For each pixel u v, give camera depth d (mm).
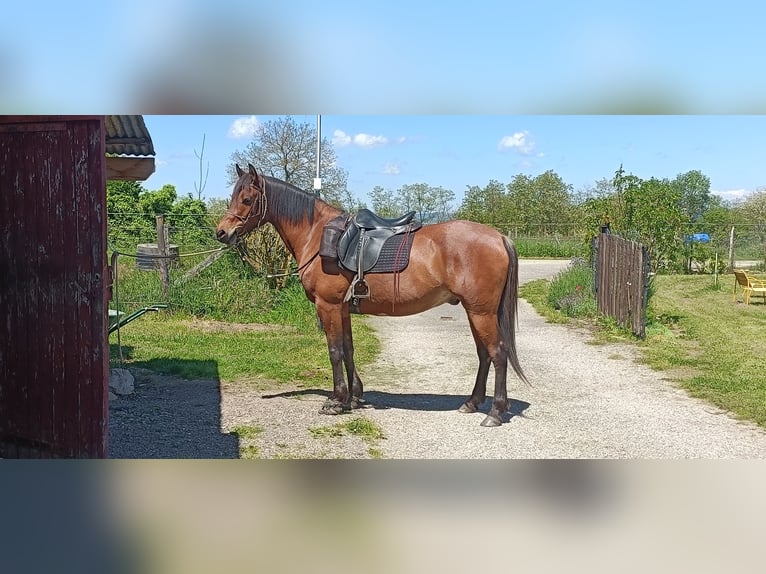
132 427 5797
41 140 4238
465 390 7301
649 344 9961
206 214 16922
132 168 6359
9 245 4367
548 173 38688
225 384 7449
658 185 13234
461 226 5773
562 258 30984
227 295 12438
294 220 6289
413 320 13250
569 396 7004
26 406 4418
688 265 23703
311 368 8328
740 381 7496
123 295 12328
